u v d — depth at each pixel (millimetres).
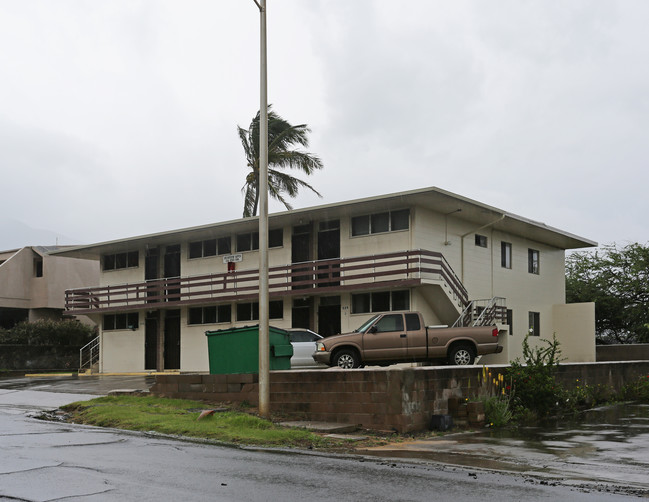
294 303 30188
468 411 14250
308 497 7324
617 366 20984
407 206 27234
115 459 9492
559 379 17859
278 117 40500
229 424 12922
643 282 42031
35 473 8320
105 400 17156
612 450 11117
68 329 41625
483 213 28844
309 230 30000
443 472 9008
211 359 16734
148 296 35500
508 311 32719
